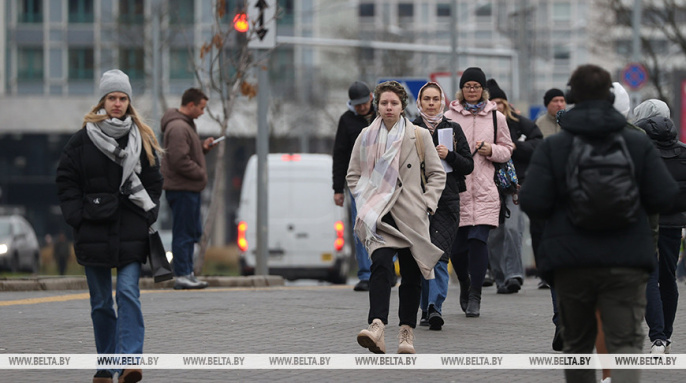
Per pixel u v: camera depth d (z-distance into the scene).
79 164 20.17
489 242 38.47
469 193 30.34
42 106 180.12
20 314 30.81
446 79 66.75
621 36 128.88
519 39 86.69
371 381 20.94
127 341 19.98
